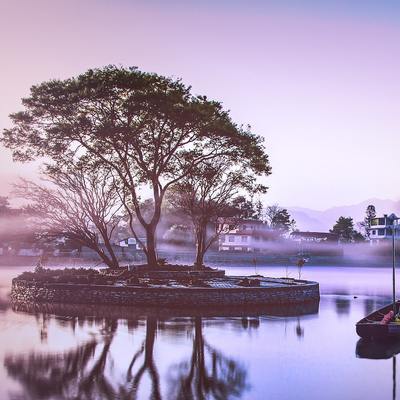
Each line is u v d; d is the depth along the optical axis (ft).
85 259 371.15
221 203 211.61
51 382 71.77
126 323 117.70
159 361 84.38
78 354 87.56
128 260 387.14
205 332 109.09
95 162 180.55
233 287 153.58
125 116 175.11
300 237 515.09
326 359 89.04
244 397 67.82
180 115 172.55
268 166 204.33
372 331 101.04
